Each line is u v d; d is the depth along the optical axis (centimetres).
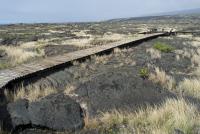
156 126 1004
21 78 1548
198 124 1012
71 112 1141
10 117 1092
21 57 2519
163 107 1181
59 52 2939
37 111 1123
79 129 1096
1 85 1352
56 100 1172
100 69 2009
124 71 1920
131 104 1269
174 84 1692
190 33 5878
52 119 1106
